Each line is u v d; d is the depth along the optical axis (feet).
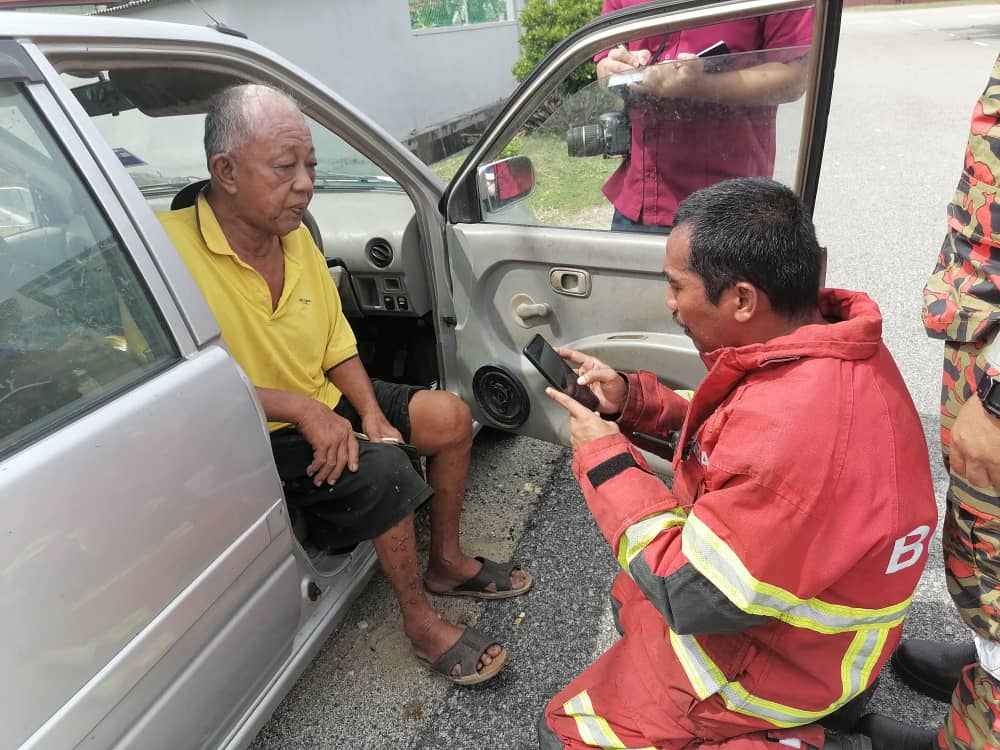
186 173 8.55
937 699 5.69
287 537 4.84
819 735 4.29
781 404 3.41
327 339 6.20
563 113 6.37
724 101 5.64
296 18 22.81
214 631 4.21
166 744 3.97
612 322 6.76
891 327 11.37
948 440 4.40
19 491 3.11
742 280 3.48
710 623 3.62
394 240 7.49
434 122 30.68
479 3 33.73
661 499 4.00
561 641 6.47
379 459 5.54
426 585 6.95
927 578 6.88
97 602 3.41
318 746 5.72
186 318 4.19
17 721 3.09
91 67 4.28
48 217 3.65
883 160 20.80
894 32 53.98
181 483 3.87
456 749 5.61
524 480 8.74
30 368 3.46
